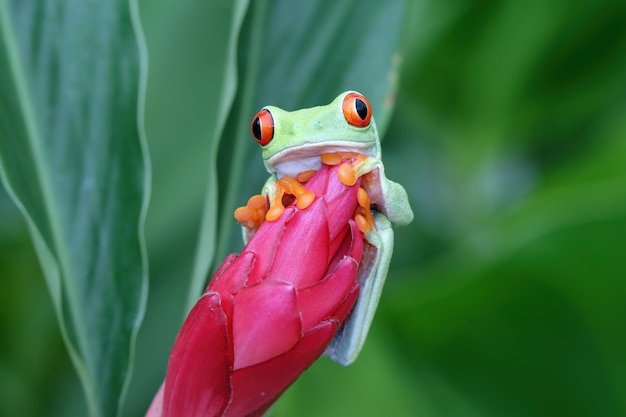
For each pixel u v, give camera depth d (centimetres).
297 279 34
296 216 34
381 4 39
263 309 33
